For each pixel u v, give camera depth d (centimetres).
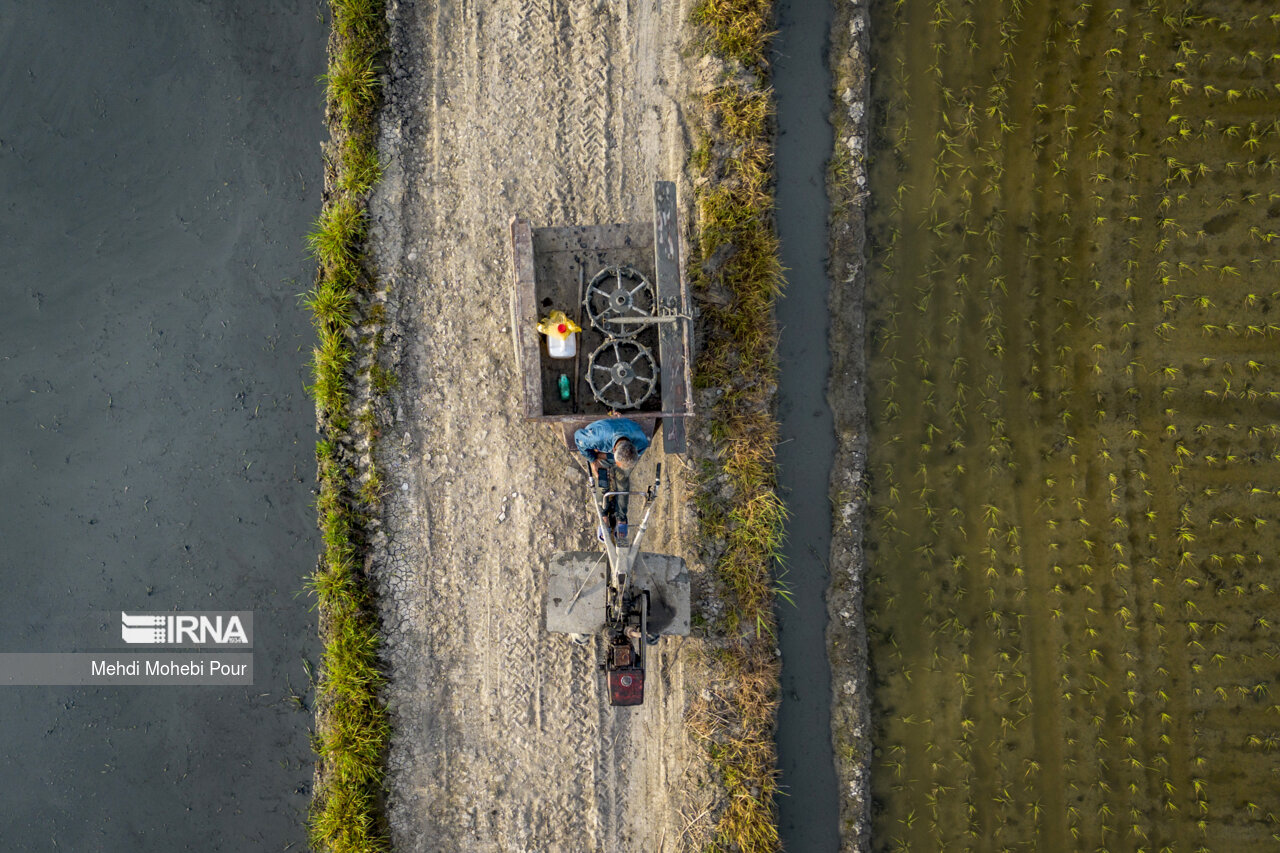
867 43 731
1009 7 730
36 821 728
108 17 743
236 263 737
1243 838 705
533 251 608
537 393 593
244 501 733
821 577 725
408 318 720
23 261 738
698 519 708
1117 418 725
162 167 739
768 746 704
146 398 735
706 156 711
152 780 727
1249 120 726
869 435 730
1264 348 722
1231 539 720
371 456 715
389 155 719
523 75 716
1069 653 718
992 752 715
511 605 712
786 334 731
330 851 704
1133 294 728
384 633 714
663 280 595
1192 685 715
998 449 724
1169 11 729
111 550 733
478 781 709
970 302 731
